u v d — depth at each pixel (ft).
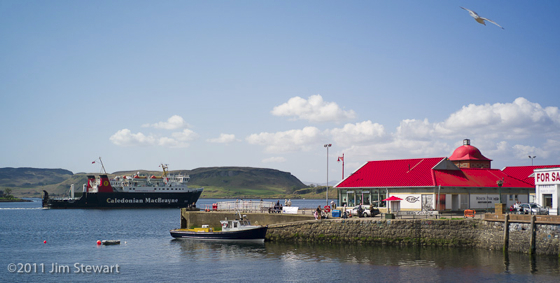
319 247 200.03
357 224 202.69
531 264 150.41
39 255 198.70
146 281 144.46
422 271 146.30
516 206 198.70
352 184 253.03
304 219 226.79
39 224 408.46
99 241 237.25
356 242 201.57
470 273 141.69
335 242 205.98
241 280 142.72
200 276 149.59
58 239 269.44
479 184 237.45
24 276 154.71
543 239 159.12
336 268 154.71
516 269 144.56
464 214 202.90
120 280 146.51
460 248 183.11
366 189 248.93
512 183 251.19
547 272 139.95
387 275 142.92
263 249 200.64
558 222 155.33
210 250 203.00
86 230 335.26
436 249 183.32
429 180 230.48
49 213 630.74
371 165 266.77
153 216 531.91
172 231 254.27
